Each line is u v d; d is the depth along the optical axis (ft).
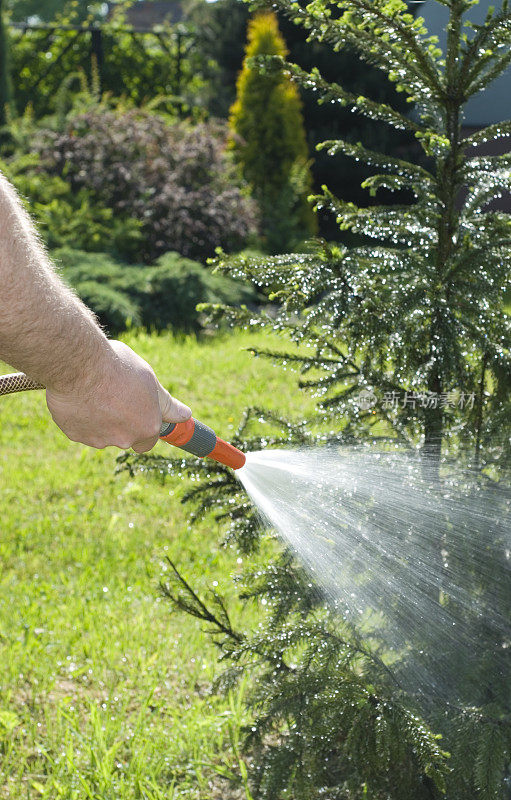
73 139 37.27
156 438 5.54
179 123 41.32
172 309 30.81
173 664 11.20
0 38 44.96
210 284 30.91
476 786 6.90
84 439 5.26
